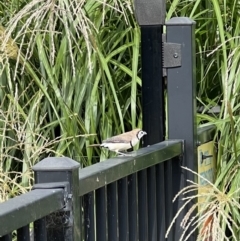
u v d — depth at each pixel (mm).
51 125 6012
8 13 6488
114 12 6414
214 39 6328
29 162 5496
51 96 6094
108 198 3766
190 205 5031
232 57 5773
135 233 4121
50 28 5211
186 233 5035
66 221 3105
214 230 4254
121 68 5957
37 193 2977
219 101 6230
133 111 5742
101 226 3639
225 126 5617
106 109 6316
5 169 6129
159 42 5137
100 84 6262
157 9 5102
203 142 5441
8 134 6199
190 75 5082
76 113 5754
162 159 4586
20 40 6281
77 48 5973
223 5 6324
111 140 4352
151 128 5188
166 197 4832
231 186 5266
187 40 5086
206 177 5508
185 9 6281
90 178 3434
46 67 5734
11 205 2740
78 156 5742
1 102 6219
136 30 6070
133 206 4105
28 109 6305
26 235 2824
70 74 6023
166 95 5621
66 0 5324
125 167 3904
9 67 6129
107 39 6316
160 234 4656
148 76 5176
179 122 5113
